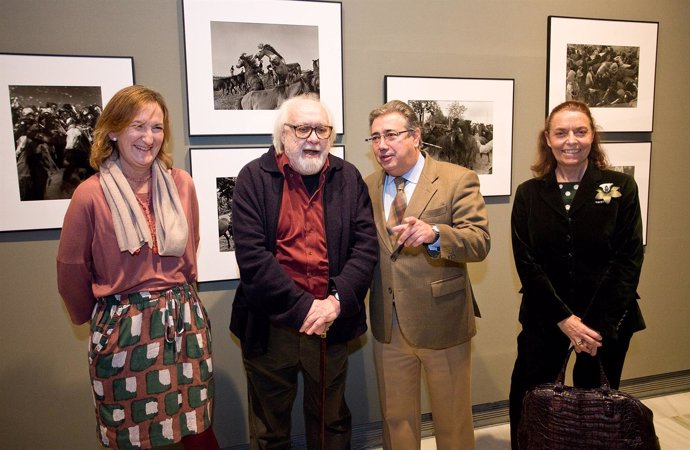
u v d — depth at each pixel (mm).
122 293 1477
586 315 1762
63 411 2133
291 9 2182
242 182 1632
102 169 1473
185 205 1598
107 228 1438
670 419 2561
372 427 2494
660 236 2846
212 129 2148
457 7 2426
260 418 1767
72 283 1479
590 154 1885
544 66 2582
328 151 1617
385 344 1815
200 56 2098
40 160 1981
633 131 2717
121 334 1450
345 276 1564
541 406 1747
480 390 2674
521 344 1996
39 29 1944
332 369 1725
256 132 2197
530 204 1900
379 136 1648
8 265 2016
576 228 1793
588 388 1864
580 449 1685
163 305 1501
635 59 2674
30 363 2082
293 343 1679
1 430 2072
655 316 2887
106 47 2018
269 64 2180
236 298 1743
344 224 1636
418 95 2395
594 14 2617
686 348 2908
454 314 1723
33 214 1997
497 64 2514
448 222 1696
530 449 1765
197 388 1550
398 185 1748
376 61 2344
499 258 2633
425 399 2568
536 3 2533
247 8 2131
